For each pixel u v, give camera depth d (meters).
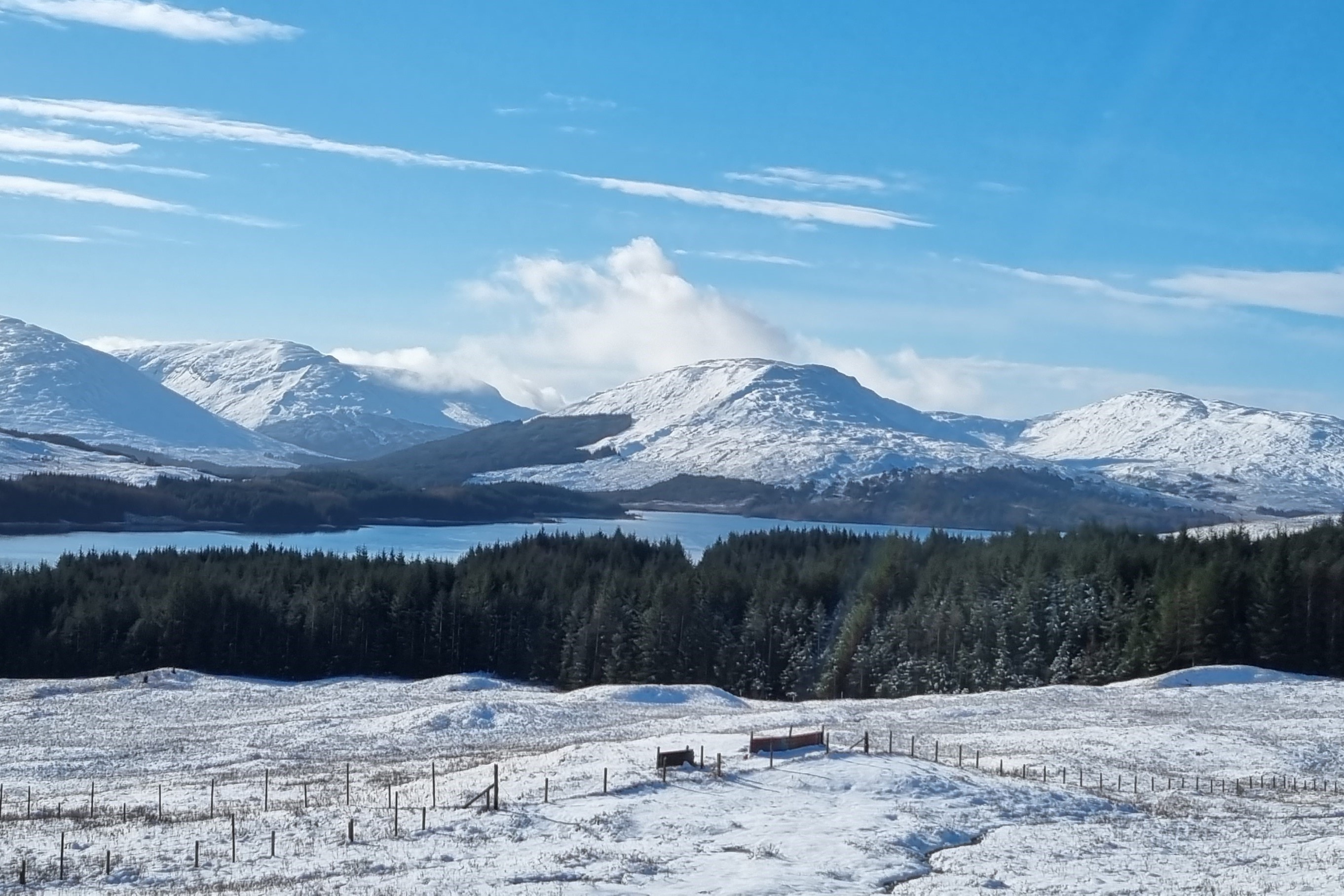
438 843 40.59
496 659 135.62
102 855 39.41
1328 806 54.44
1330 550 120.81
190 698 104.69
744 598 134.62
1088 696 93.81
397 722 82.00
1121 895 36.09
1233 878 38.88
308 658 133.25
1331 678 104.31
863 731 70.88
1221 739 70.19
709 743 58.56
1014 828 46.44
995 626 115.06
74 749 74.38
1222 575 111.31
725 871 37.44
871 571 134.50
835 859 39.56
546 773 51.53
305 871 37.19
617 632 127.94
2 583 135.62
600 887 34.94
